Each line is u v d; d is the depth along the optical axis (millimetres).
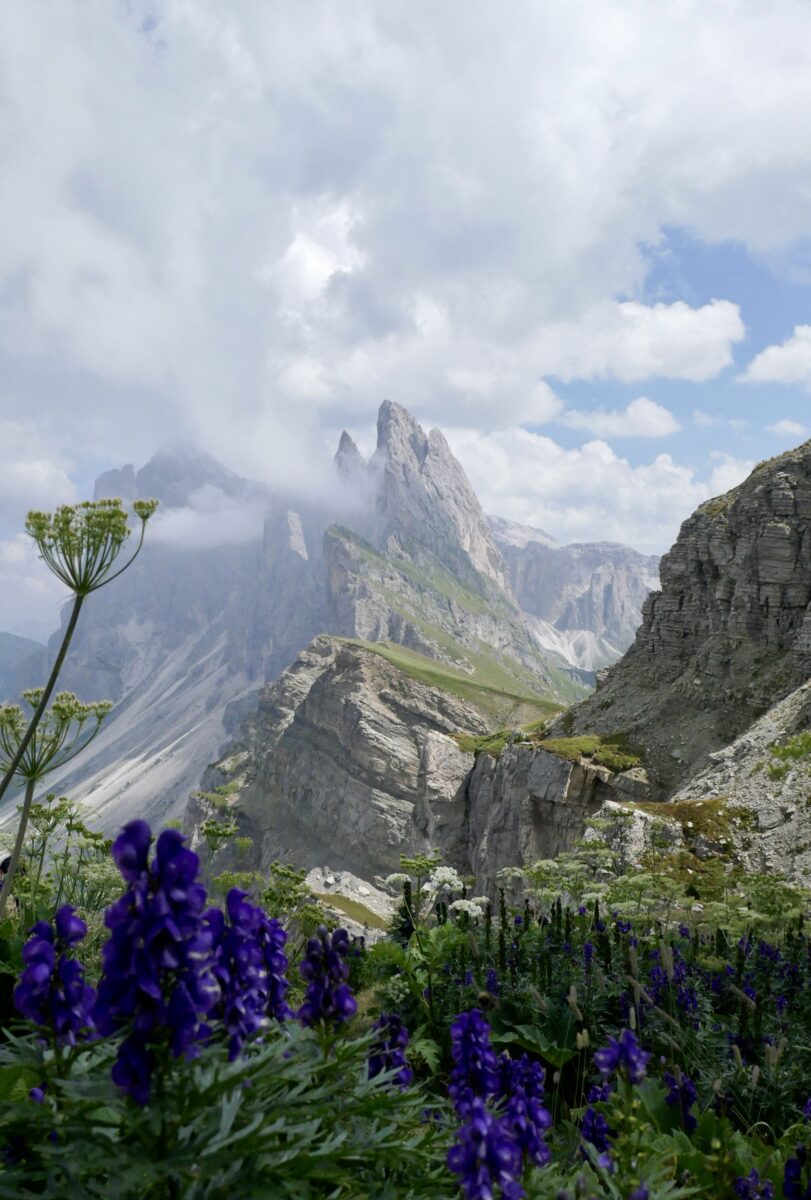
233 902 4078
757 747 63906
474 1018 5227
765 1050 8648
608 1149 5445
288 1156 3430
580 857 19812
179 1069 3154
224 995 3928
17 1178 3121
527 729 125188
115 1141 3213
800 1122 7918
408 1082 5359
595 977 10320
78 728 10680
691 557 103125
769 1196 5234
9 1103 3207
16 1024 3717
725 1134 6676
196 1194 3191
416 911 15016
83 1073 3410
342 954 4766
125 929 3096
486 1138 4004
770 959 12367
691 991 10297
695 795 62844
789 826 47031
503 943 11672
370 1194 4133
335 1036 4484
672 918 16938
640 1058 5020
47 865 15484
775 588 90375
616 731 96438
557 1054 9289
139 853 3164
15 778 10195
